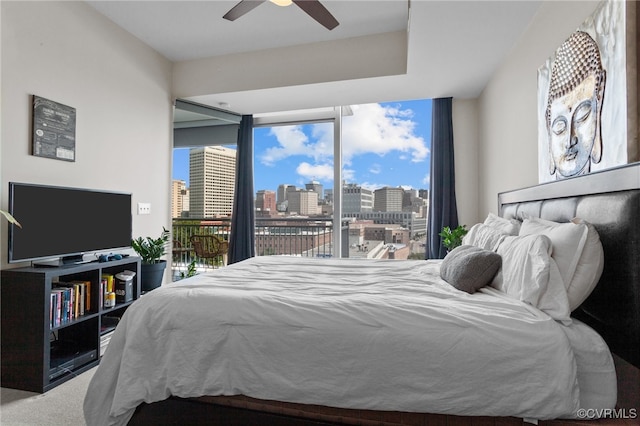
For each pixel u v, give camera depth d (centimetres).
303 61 356
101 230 277
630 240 109
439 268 216
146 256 321
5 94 224
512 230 192
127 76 330
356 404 121
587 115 159
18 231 216
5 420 174
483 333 115
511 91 274
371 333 122
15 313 208
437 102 395
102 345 249
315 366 125
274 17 308
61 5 263
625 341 111
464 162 394
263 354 129
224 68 381
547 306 122
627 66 130
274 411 130
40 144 245
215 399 134
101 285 250
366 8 293
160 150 377
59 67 261
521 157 254
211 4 290
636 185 109
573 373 106
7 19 225
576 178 150
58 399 194
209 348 133
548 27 207
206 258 530
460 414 114
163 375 136
